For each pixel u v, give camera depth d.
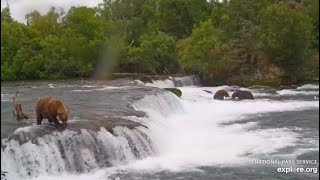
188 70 46.31
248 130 21.38
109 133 15.97
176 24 75.56
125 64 43.47
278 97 33.53
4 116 17.94
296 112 26.55
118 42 38.75
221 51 46.56
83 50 40.62
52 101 15.55
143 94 25.48
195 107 28.38
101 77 27.19
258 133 20.59
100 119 17.64
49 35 46.09
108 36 45.31
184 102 28.75
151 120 20.20
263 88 40.00
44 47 43.38
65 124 15.76
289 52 44.66
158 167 15.30
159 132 19.14
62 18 51.22
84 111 19.67
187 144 18.67
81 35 44.12
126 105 21.92
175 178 14.09
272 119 24.30
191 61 47.03
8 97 25.64
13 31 43.81
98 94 26.31
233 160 16.05
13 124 16.17
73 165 14.63
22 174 13.84
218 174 14.45
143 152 16.62
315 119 24.05
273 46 44.69
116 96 25.16
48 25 50.00
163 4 76.19
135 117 19.45
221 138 19.66
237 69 45.69
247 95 32.09
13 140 14.08
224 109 27.98
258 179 13.93
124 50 43.12
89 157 14.98
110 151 15.60
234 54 46.47
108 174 14.55
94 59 39.59
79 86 31.97
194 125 22.83
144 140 17.05
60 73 42.03
